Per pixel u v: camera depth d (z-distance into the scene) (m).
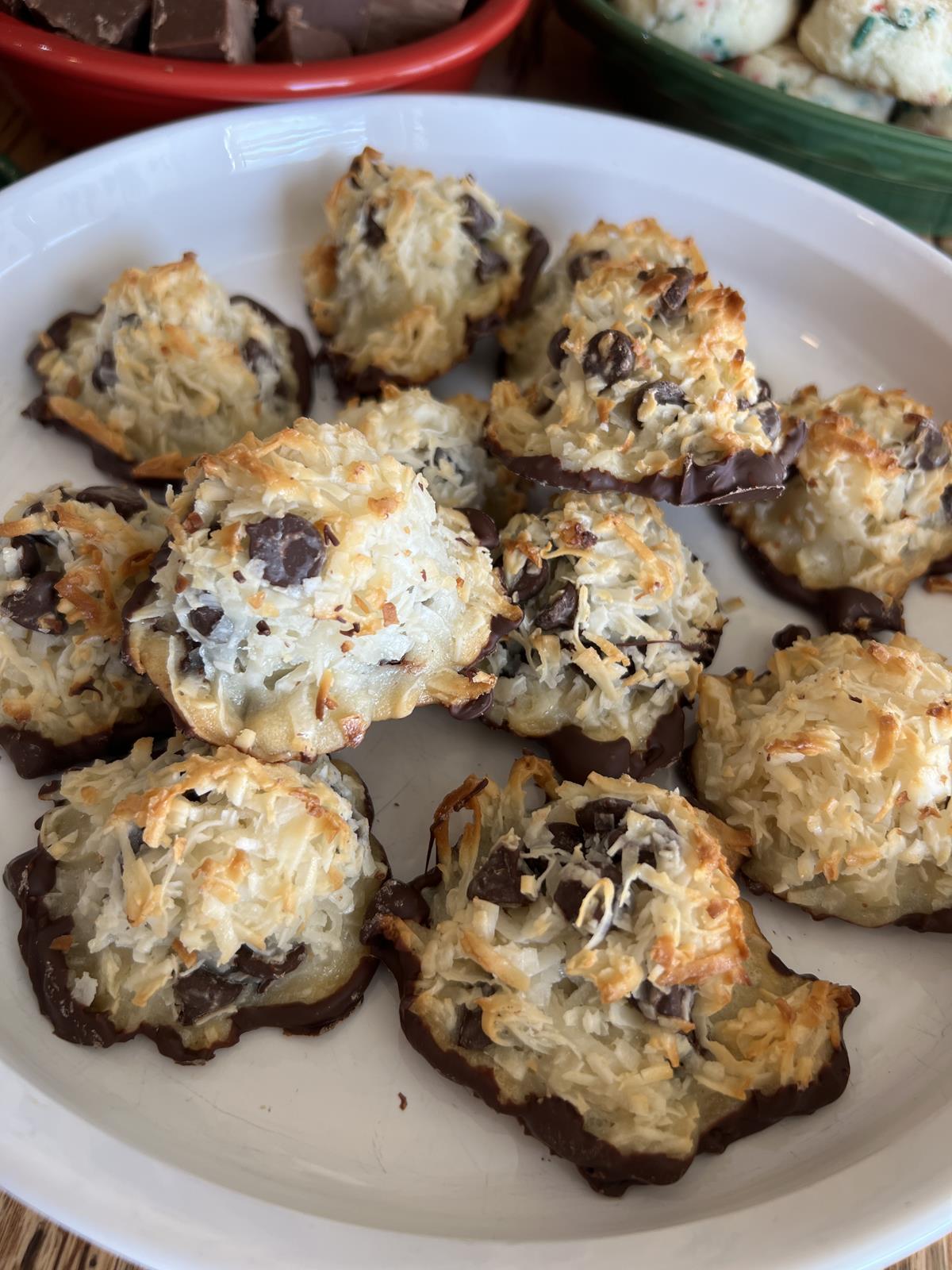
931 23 0.24
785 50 0.26
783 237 0.23
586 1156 0.14
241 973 0.15
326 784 0.16
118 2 0.22
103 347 0.20
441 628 0.16
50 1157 0.12
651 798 0.16
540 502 0.20
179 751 0.16
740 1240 0.13
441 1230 0.14
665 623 0.18
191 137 0.22
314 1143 0.14
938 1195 0.13
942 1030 0.16
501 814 0.16
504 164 0.24
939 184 0.24
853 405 0.21
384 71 0.22
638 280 0.19
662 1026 0.14
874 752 0.16
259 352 0.21
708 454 0.18
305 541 0.14
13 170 0.24
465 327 0.22
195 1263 0.12
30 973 0.15
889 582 0.20
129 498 0.18
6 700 0.17
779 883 0.17
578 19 0.25
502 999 0.14
